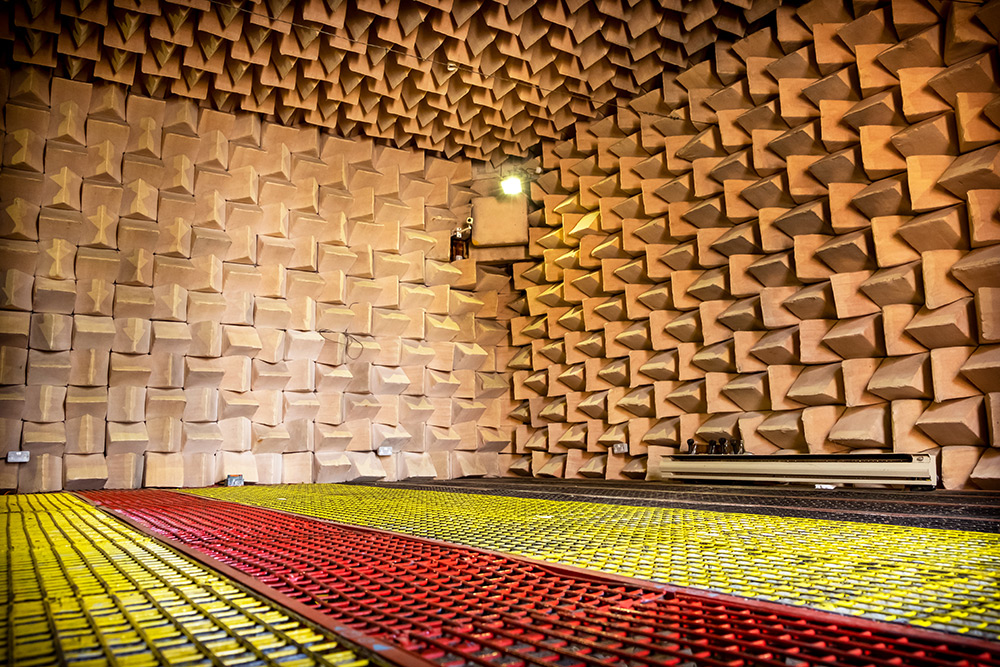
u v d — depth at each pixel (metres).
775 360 7.08
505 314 10.49
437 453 9.91
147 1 6.82
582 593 2.39
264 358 8.55
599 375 8.99
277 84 8.03
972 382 5.60
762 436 7.10
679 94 8.10
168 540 3.65
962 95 5.66
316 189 8.93
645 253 8.60
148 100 7.95
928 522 3.76
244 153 8.50
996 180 5.48
